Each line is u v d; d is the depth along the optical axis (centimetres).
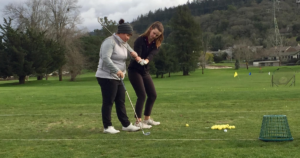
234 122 602
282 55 9238
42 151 403
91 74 7200
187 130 527
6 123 638
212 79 3744
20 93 1452
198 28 6269
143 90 573
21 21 4447
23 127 589
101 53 522
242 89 1593
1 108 922
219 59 10425
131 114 773
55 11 4541
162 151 390
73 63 4638
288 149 387
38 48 3734
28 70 3647
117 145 428
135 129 535
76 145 433
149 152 387
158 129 545
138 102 574
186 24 6216
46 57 3759
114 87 519
